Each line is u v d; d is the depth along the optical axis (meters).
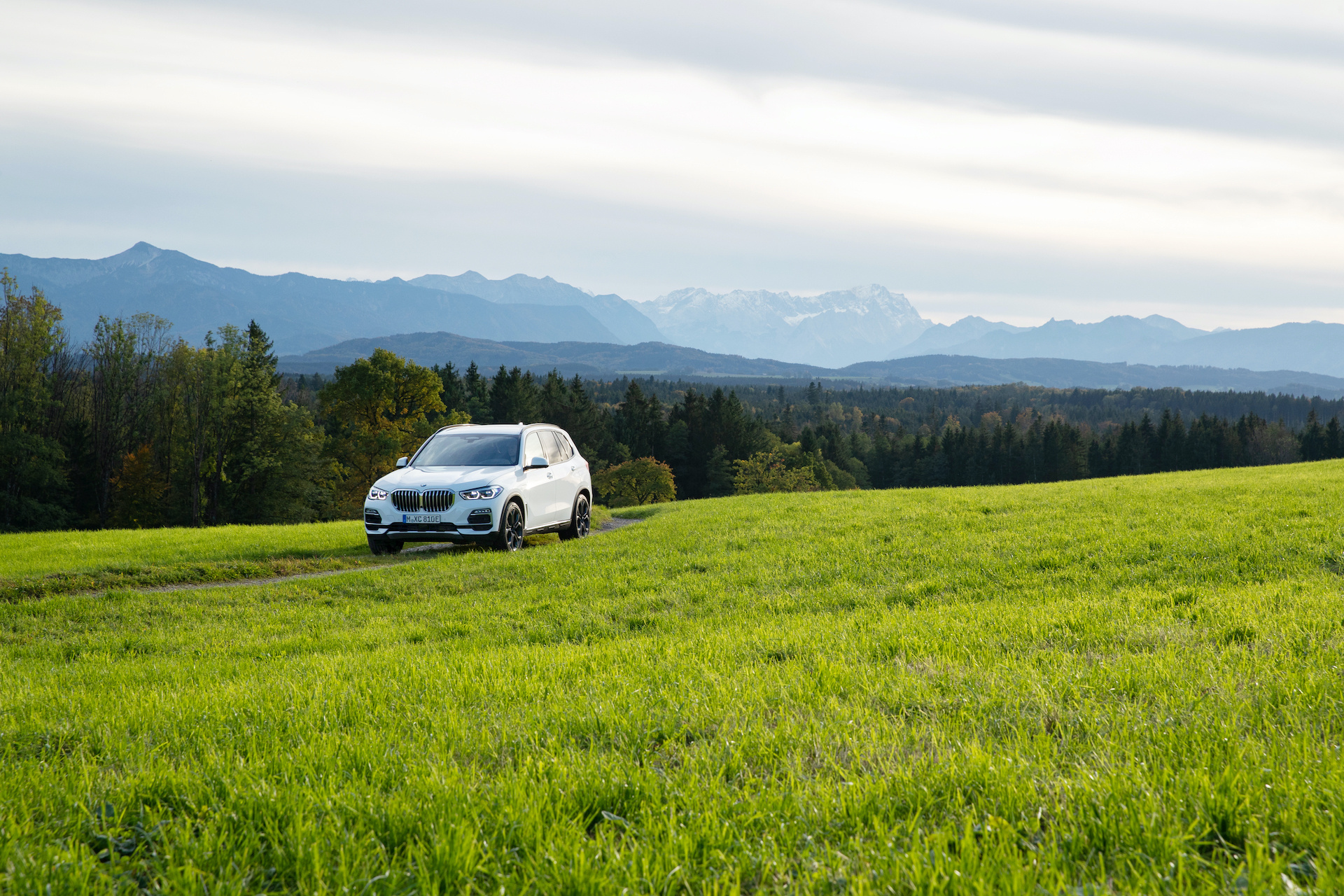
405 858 2.95
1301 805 3.03
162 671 7.15
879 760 3.75
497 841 3.03
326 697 5.45
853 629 7.21
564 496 17.06
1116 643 6.11
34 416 55.03
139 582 12.45
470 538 14.52
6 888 2.73
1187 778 3.27
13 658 8.33
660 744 4.25
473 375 109.19
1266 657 5.26
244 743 4.45
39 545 17.05
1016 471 146.50
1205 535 11.64
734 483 104.81
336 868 2.88
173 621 10.12
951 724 4.23
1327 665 5.00
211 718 5.03
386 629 8.97
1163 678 4.84
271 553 14.95
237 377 54.25
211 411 55.00
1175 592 8.23
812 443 138.00
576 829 3.05
